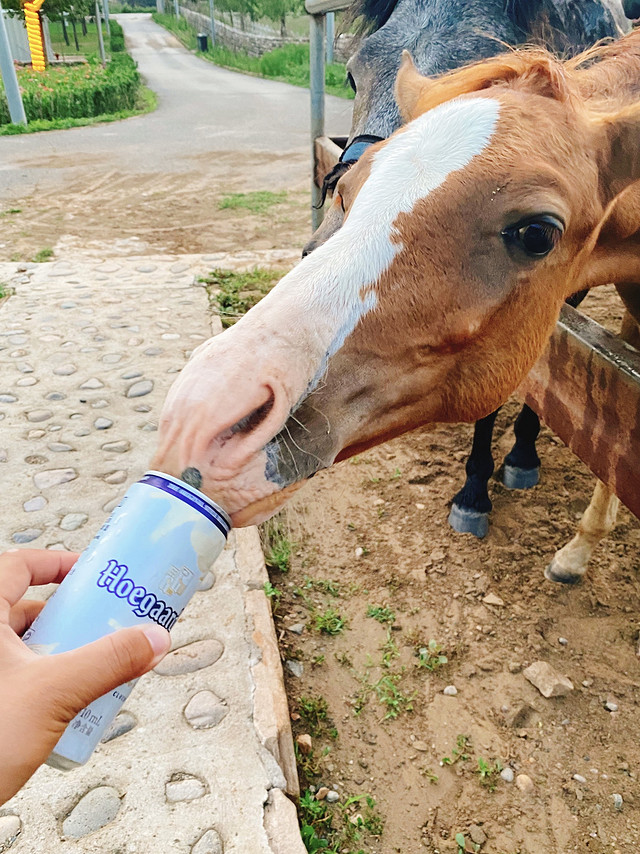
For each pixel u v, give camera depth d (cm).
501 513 99
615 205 51
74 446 108
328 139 151
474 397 50
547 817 62
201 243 213
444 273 43
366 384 44
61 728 26
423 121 46
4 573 34
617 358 57
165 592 32
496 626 81
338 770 65
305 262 44
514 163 43
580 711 71
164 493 33
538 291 47
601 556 92
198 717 65
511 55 51
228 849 54
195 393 36
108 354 137
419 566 90
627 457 55
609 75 54
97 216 245
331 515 100
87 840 54
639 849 59
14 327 149
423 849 59
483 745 68
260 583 80
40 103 481
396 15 90
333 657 77
